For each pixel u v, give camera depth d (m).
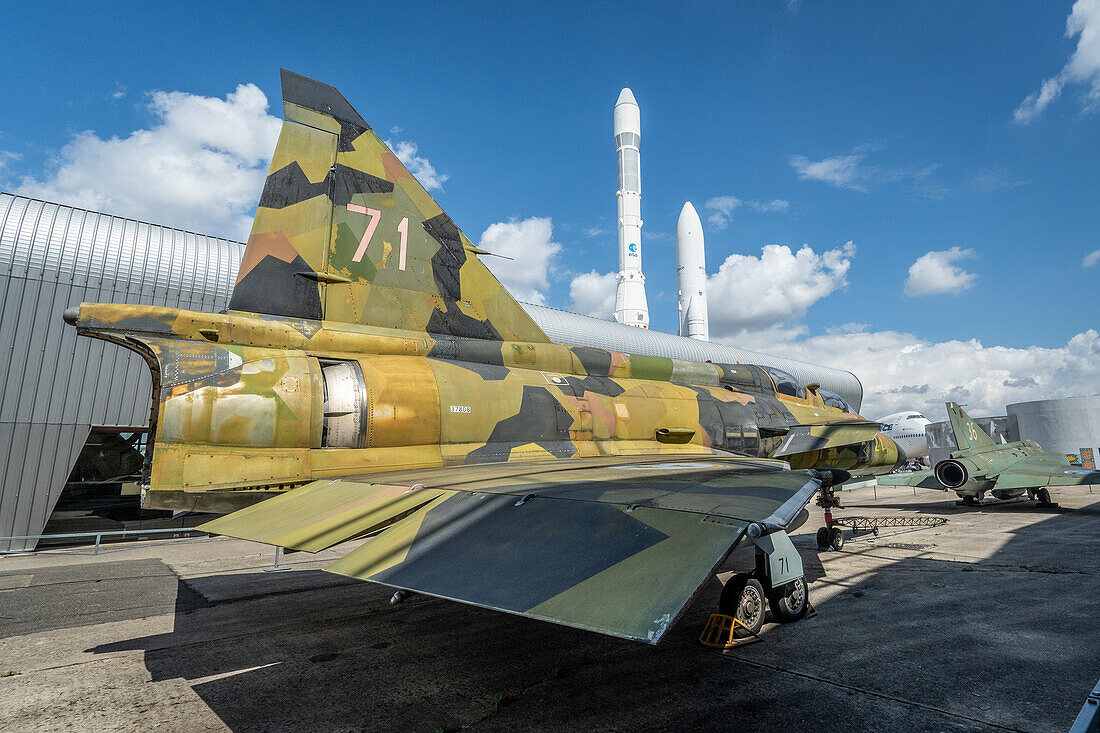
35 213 12.54
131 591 7.10
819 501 9.77
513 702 3.55
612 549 2.30
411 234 6.58
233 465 4.57
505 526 2.76
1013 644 4.59
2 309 11.57
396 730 3.18
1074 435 33.69
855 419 10.78
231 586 7.40
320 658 4.44
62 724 3.28
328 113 6.22
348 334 5.77
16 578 8.12
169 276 13.55
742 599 4.74
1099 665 4.10
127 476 15.94
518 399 6.39
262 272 5.53
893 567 7.93
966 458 15.45
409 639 4.92
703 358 25.56
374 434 5.24
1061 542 10.04
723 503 2.69
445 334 6.65
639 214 45.56
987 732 3.08
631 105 46.88
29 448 11.55
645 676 3.97
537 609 1.93
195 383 4.59
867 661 4.23
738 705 3.46
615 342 22.45
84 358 12.35
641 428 7.48
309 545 3.02
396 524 3.15
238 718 3.35
